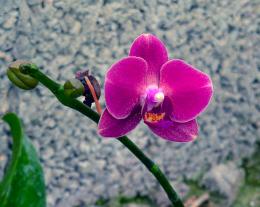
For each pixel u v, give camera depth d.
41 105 0.57
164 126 0.36
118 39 0.58
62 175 0.59
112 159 0.60
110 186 0.61
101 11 0.58
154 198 0.62
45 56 0.56
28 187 0.35
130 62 0.35
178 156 0.63
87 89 0.34
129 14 0.59
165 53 0.36
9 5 0.55
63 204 0.59
